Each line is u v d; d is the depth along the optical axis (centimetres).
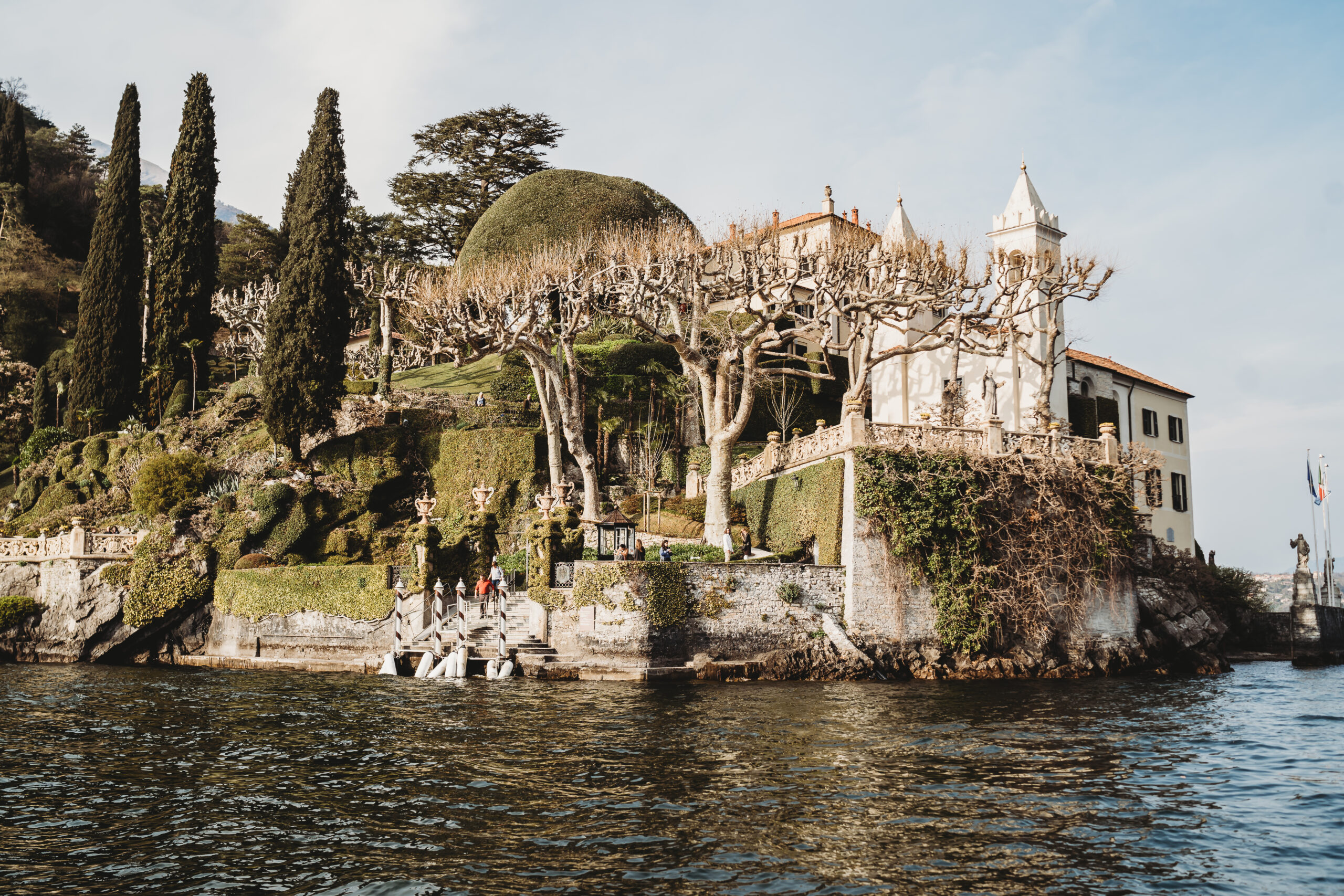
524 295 4600
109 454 5422
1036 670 3622
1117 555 3875
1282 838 1440
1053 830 1477
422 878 1280
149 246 7425
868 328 4972
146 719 2469
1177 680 3550
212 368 7775
